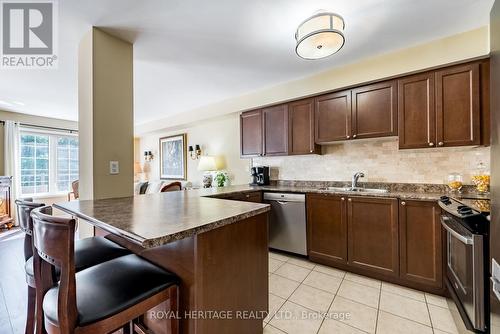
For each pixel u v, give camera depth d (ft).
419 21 6.08
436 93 7.07
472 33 6.48
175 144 17.84
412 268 6.91
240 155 12.57
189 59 8.13
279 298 6.54
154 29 6.37
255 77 9.75
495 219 2.80
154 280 3.47
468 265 4.59
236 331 4.24
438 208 6.50
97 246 4.83
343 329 5.28
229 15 5.81
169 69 8.93
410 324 5.43
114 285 3.27
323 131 9.38
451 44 6.74
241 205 5.21
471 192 7.32
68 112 15.25
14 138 14.92
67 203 5.60
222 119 14.32
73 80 9.61
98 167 6.31
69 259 2.58
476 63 6.57
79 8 5.45
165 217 3.95
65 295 2.57
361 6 5.49
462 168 7.56
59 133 17.21
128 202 5.80
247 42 7.09
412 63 7.30
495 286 2.84
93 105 6.21
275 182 12.06
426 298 6.47
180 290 3.68
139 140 21.50
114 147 6.62
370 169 9.30
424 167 8.19
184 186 15.30
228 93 11.81
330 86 9.01
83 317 2.69
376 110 8.11
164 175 18.84
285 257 9.50
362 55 7.90
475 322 4.29
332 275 7.89
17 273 8.21
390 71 7.67
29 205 4.13
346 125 8.77
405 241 7.02
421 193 7.64
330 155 10.34
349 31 6.51
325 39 5.72
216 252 3.83
